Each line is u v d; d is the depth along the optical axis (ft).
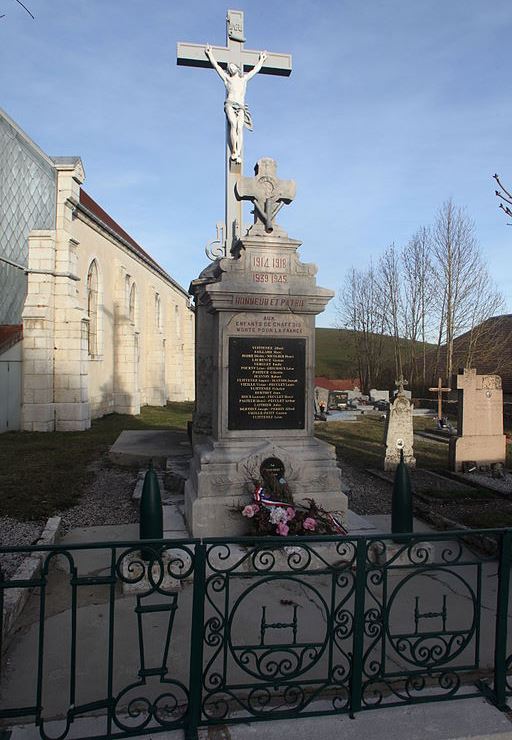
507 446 51.11
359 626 10.53
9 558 18.79
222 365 20.06
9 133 68.13
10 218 69.26
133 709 10.60
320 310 20.57
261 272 20.07
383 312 137.80
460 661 12.75
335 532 18.20
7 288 68.54
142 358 106.52
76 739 9.50
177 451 37.47
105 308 80.02
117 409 84.02
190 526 19.54
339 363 182.29
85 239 71.00
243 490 19.16
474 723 10.20
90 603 15.74
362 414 89.51
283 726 10.01
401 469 18.70
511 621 14.61
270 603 15.52
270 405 20.39
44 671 12.21
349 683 10.45
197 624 9.89
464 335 116.67
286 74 38.91
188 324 141.49
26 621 14.64
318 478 19.84
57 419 59.62
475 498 29.09
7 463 38.04
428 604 15.74
